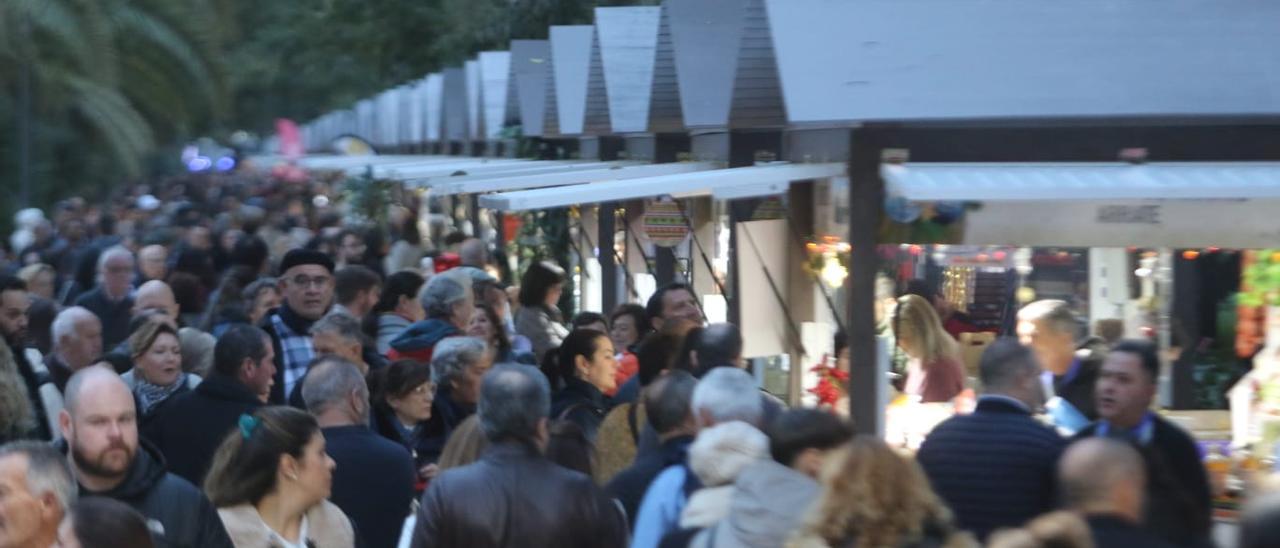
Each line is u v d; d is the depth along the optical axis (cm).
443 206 5584
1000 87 1708
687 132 2770
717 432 1184
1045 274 2102
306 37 8181
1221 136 1727
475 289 2353
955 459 1338
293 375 2128
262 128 14925
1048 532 895
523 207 1902
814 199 2058
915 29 1781
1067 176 1648
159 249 3131
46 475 1004
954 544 991
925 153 1728
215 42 7675
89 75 6906
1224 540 1519
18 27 6750
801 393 2166
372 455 1434
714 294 2686
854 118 1672
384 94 7369
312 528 1276
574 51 3070
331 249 4000
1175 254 2034
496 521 1180
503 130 4009
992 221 1739
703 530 1125
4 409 1439
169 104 7881
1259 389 1867
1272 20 1803
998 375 1369
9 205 7675
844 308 2039
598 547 1203
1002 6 1825
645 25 2808
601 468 1595
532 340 2512
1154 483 1179
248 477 1211
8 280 2298
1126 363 1396
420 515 1203
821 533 995
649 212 2717
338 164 5928
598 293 3522
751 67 2027
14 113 7850
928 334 1983
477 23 5494
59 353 2012
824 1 1798
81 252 4066
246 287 2731
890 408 1969
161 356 1794
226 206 6981
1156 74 1725
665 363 1744
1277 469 1659
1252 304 1989
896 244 1745
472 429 1379
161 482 1148
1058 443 1339
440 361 1750
